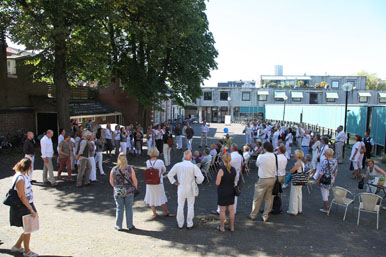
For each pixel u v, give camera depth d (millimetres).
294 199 7469
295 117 34500
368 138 13500
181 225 6566
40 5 12086
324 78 57844
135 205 8172
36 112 20391
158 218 7184
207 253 5422
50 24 12430
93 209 7793
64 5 12133
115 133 15930
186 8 16672
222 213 6352
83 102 24750
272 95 51625
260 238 6113
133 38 19766
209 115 54125
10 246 5508
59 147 10305
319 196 9297
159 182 7016
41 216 7219
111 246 5633
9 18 12734
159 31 15633
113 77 21422
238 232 6395
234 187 6348
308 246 5781
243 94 52312
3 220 6801
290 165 14156
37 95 20000
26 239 5051
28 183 5141
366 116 18234
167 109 42281
